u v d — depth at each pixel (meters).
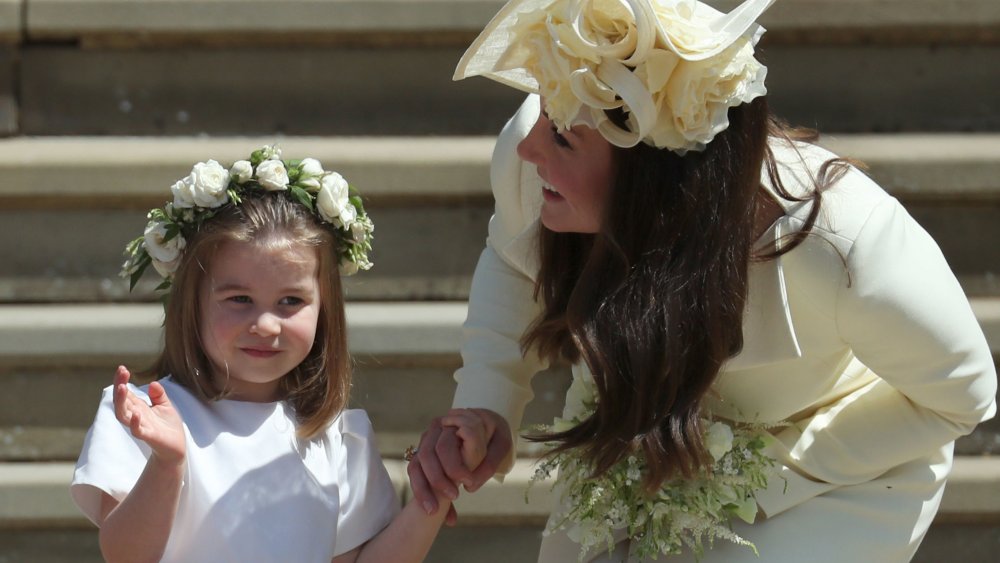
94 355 12.30
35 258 12.75
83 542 12.29
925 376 7.44
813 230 7.28
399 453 12.58
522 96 13.34
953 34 13.21
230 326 7.85
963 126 13.33
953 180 12.59
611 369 7.19
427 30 12.98
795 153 7.77
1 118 13.02
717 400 8.02
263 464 7.97
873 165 12.59
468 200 12.84
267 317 7.86
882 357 7.48
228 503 7.79
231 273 7.87
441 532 12.41
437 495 8.26
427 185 12.65
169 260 8.12
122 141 12.96
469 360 9.07
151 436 6.95
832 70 13.24
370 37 13.12
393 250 12.82
